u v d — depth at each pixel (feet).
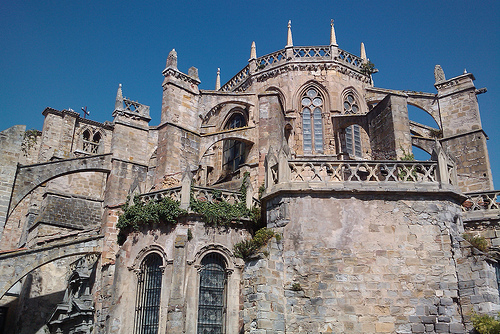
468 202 82.79
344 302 63.72
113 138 116.98
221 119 137.28
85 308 99.96
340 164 71.00
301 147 124.26
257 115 121.90
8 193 102.06
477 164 108.06
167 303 76.48
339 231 67.05
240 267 80.89
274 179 72.49
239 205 84.48
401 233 66.80
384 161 70.79
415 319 62.64
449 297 63.21
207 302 78.48
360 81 134.41
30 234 139.44
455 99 115.65
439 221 67.26
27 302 121.19
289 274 65.77
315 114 128.16
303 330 63.10
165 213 80.64
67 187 157.48
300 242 66.90
